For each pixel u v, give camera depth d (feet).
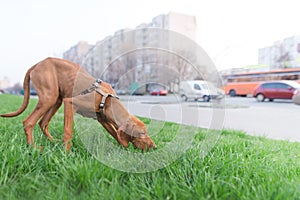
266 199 4.94
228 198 5.16
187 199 5.08
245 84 60.85
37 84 8.00
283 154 9.65
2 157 6.59
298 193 5.24
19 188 5.30
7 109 21.07
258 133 16.06
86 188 5.36
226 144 9.57
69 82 7.95
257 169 6.77
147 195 5.14
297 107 33.35
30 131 8.07
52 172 6.06
